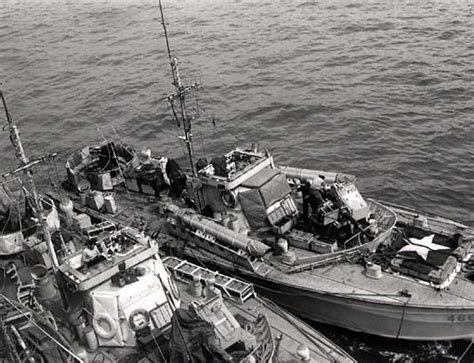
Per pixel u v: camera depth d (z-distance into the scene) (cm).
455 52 4806
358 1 6469
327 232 2373
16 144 1944
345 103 4162
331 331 2278
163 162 3073
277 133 3897
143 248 2000
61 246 2291
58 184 3375
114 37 6300
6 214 2559
